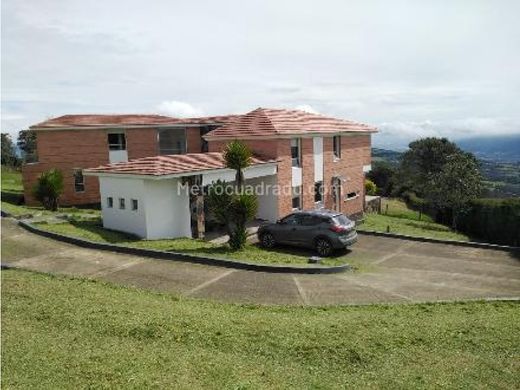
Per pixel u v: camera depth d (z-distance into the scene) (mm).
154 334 7691
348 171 26312
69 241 15695
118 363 6652
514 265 15758
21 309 8867
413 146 53094
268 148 20562
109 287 10797
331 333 7883
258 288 11250
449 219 30172
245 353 7164
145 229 16812
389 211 35500
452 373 6719
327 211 16953
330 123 25281
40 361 6707
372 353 7215
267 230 17297
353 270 13969
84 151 26688
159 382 6125
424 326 8430
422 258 16656
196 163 18188
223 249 15148
